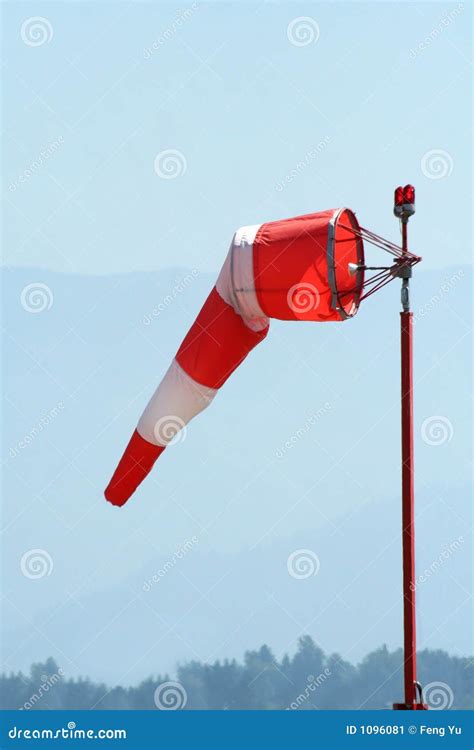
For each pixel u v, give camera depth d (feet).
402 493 51.67
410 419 52.11
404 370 52.60
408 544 51.52
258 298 54.54
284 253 53.62
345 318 54.75
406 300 53.36
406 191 54.03
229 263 54.90
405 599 51.70
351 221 55.47
